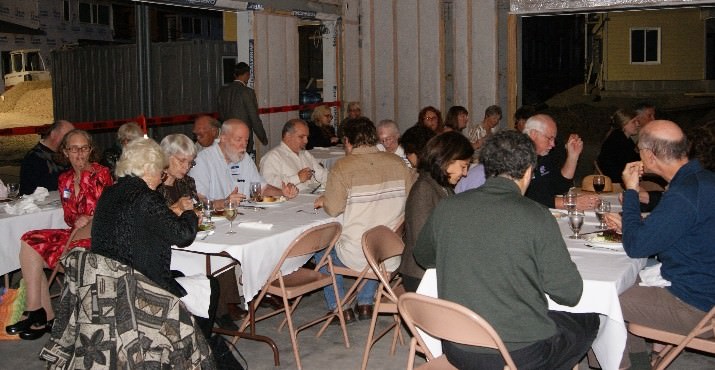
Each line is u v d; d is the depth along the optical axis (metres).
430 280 3.30
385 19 10.59
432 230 2.89
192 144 4.39
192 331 3.27
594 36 23.25
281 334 4.71
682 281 3.31
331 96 10.59
